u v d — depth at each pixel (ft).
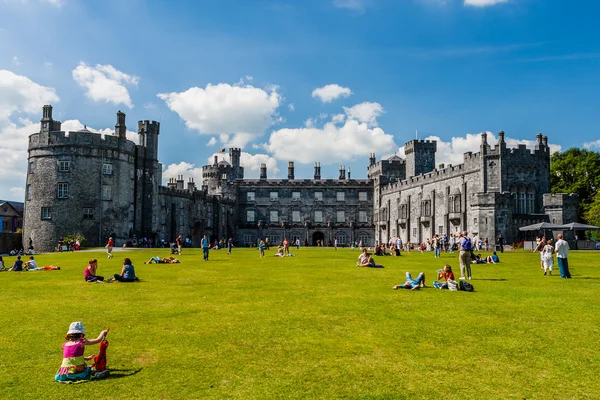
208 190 351.05
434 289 62.80
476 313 46.42
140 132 242.99
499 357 32.94
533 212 218.38
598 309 48.08
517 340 36.86
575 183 254.68
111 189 217.56
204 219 298.35
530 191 219.00
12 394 26.91
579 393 26.94
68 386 28.14
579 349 34.58
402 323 42.39
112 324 42.47
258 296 57.31
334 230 346.13
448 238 244.83
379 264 104.94
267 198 349.41
